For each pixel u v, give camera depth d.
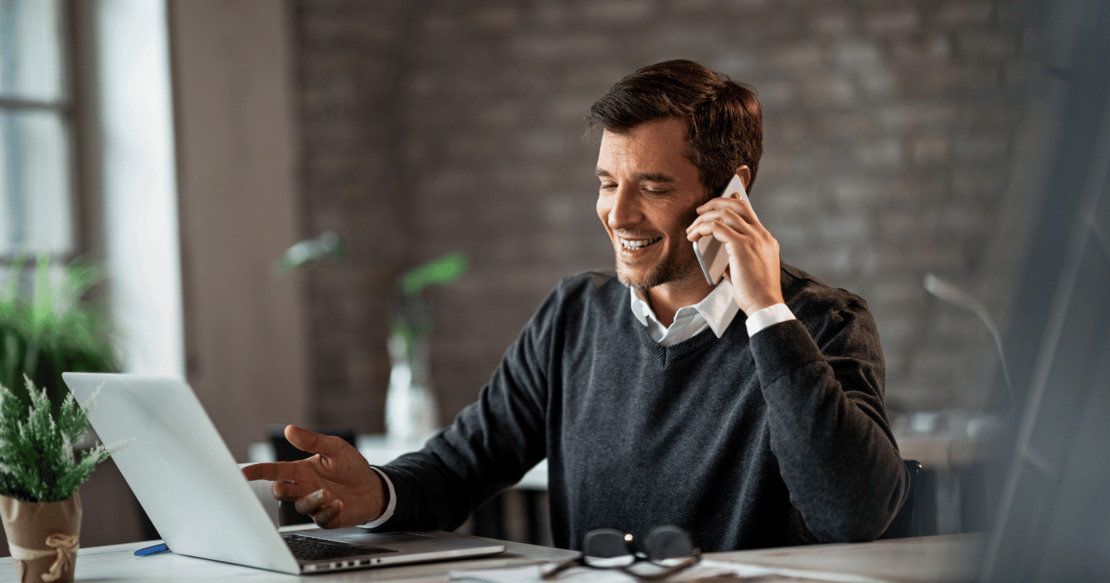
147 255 3.21
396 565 1.07
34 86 3.12
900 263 3.55
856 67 3.62
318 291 3.70
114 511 2.84
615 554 1.03
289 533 1.29
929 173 3.53
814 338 1.31
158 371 3.20
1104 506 0.72
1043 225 0.74
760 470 1.28
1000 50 3.44
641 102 1.30
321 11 3.71
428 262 3.93
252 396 3.44
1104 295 0.71
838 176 3.63
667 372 1.37
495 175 3.90
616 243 1.37
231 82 3.42
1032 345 0.74
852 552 1.01
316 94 3.69
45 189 3.14
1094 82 0.72
